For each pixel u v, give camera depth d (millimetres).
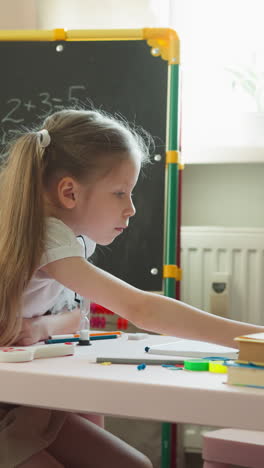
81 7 1984
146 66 1859
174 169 1792
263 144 1980
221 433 982
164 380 532
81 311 1149
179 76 1838
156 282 1789
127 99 1864
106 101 1880
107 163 970
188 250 1903
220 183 2029
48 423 818
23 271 837
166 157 1808
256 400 473
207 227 1888
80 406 536
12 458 745
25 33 1938
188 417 495
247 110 2012
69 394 542
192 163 2002
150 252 1797
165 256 1789
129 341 992
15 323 833
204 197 2037
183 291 1904
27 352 659
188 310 771
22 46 1953
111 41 1893
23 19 2014
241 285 1868
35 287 899
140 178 1812
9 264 836
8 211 873
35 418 792
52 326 963
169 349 766
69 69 1919
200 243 1890
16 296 833
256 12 2047
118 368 620
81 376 543
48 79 1932
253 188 2010
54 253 849
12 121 1943
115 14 1969
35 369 583
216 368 603
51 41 1937
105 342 970
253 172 2012
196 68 2061
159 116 1834
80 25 1988
